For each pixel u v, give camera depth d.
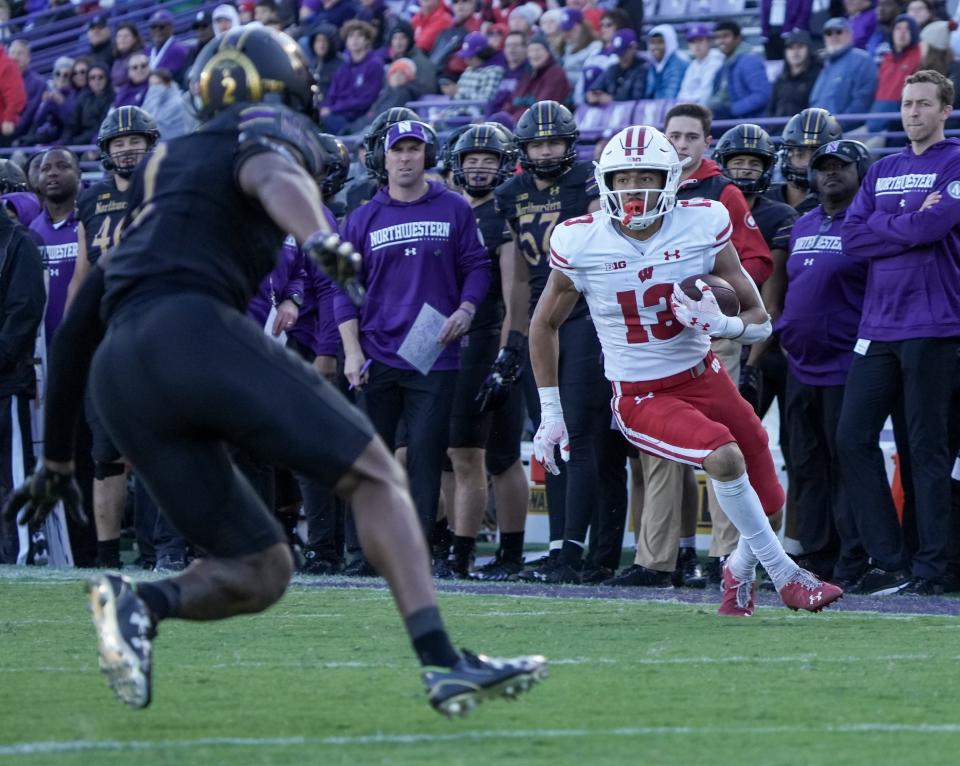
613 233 19.53
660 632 18.38
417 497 27.72
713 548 27.02
